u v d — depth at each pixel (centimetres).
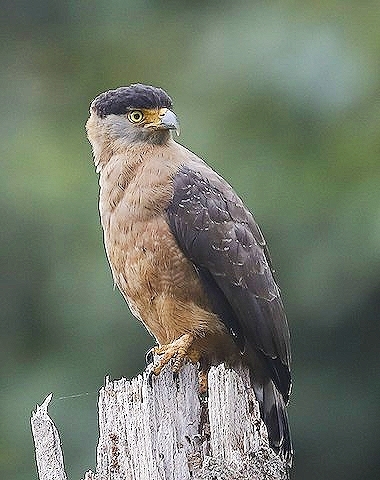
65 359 1515
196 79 1611
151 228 1059
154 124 1105
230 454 908
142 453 899
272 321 1074
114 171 1088
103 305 1471
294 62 1539
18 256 1545
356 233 1464
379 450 1504
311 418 1504
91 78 1733
